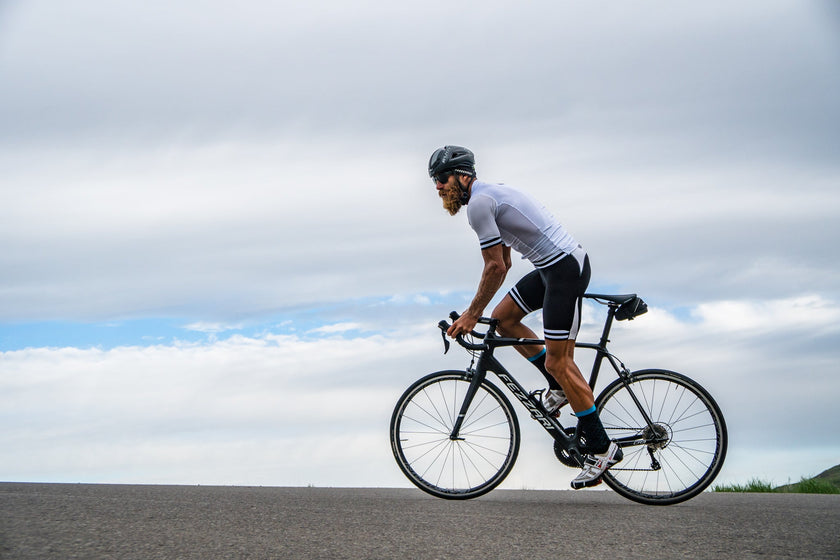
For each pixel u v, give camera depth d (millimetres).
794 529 3266
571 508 3984
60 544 2758
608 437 4363
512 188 4340
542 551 2803
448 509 3846
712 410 4367
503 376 4547
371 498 4387
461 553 2760
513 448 4527
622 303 4371
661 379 4398
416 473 4633
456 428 4590
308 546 2834
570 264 4254
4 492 4289
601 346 4426
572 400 4312
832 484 6371
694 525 3355
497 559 2680
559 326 4262
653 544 2934
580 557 2715
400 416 4676
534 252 4277
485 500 4469
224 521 3307
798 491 6371
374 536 3037
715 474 4344
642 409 4406
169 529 3088
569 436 4438
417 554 2734
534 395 4504
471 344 4570
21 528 3029
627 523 3402
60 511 3459
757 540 3020
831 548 2875
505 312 4559
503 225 4293
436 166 4457
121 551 2682
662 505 4363
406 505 3996
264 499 4137
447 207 4527
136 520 3270
